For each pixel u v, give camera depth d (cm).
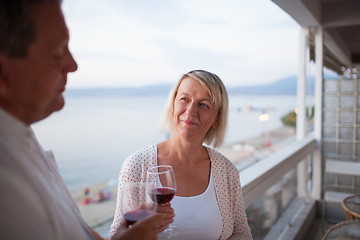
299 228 296
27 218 45
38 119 58
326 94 423
